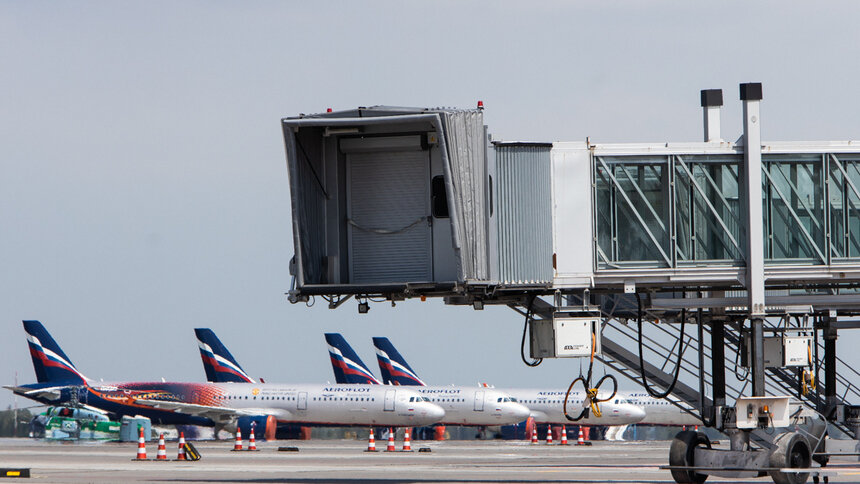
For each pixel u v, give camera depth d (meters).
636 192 106.19
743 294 127.44
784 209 107.31
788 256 107.50
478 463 187.38
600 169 105.69
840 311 138.12
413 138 103.69
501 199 102.81
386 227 105.25
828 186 107.12
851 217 107.81
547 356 106.88
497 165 103.00
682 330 112.50
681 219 106.62
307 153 103.31
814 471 97.81
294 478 138.25
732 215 107.06
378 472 154.88
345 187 106.38
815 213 107.50
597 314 106.06
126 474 155.00
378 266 105.50
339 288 101.44
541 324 107.25
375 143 104.56
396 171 105.06
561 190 105.06
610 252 105.56
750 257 104.94
